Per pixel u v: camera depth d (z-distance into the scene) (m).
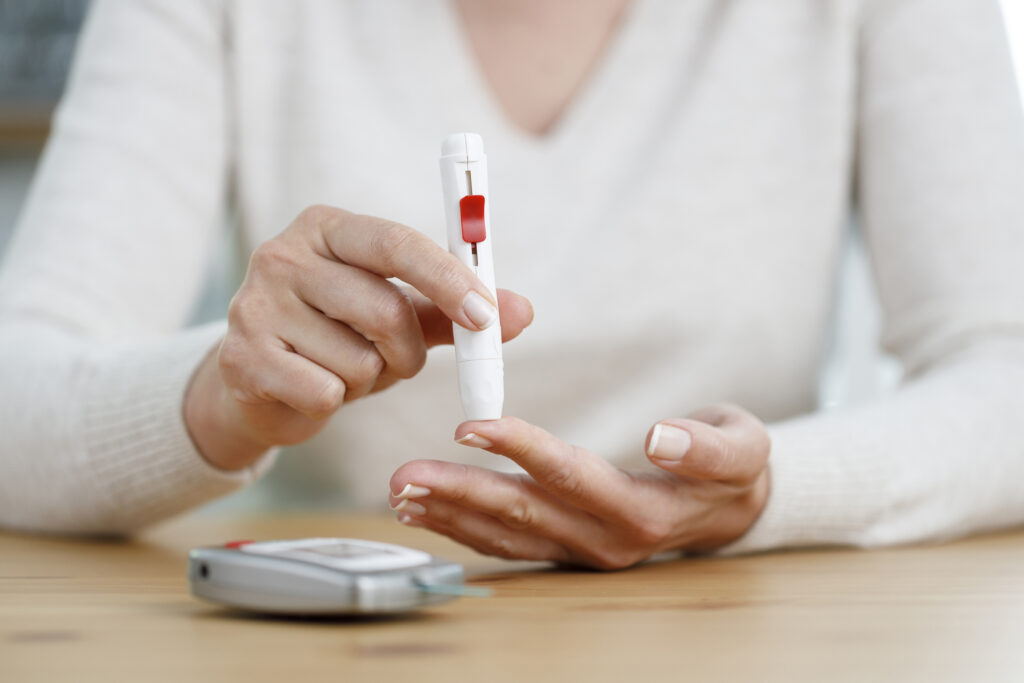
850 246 1.57
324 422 0.95
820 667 0.71
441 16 1.38
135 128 1.28
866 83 1.33
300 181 1.36
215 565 0.78
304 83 1.36
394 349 0.87
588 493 0.87
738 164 1.35
